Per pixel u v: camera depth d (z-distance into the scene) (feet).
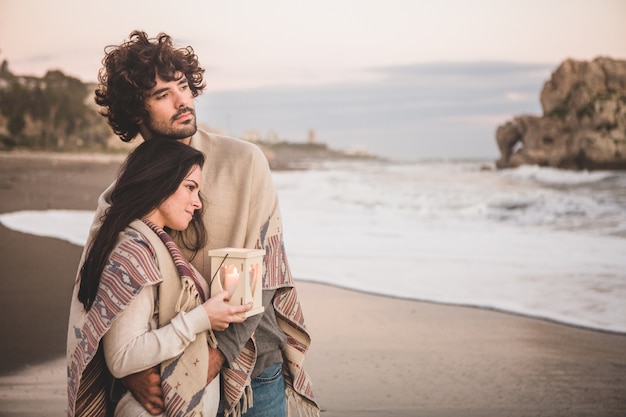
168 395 6.12
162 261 6.21
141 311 6.05
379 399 12.65
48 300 19.75
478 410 12.12
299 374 7.32
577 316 18.49
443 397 12.80
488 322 18.10
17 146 92.27
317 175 80.79
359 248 28.94
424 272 24.17
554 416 11.91
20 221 35.63
